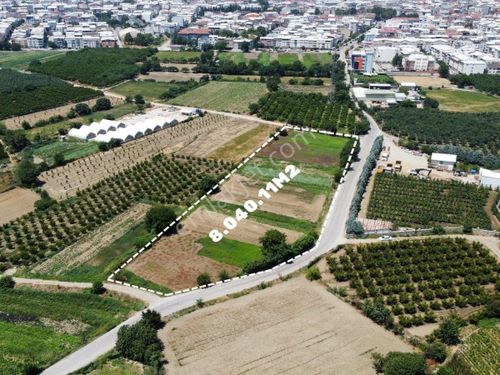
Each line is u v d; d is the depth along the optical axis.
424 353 122.62
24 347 128.25
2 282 154.00
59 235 182.12
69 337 132.38
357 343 126.94
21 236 184.00
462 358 122.62
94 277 157.88
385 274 156.50
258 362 120.69
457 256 165.88
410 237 178.62
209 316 137.62
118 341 124.75
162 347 126.38
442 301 143.62
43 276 159.25
